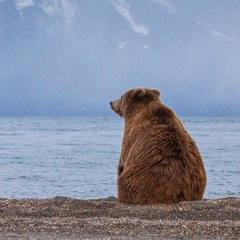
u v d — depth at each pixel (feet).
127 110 58.49
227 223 43.70
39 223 43.65
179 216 46.60
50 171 137.59
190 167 52.85
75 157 178.29
